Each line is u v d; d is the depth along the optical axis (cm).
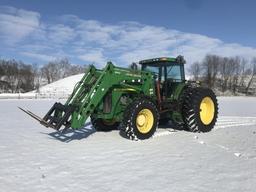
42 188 500
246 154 712
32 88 8269
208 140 879
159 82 1055
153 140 880
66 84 6456
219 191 486
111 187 504
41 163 643
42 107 2267
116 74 918
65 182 527
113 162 648
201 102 1021
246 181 530
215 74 7900
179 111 1023
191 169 598
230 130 1065
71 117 838
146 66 1109
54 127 829
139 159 670
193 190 490
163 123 1155
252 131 1043
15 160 668
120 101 955
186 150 753
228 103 3350
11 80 8306
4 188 500
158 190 490
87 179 542
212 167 611
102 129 1046
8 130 1095
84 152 736
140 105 886
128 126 876
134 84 976
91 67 930
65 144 833
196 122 1001
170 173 574
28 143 850
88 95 854
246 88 7756
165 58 1037
